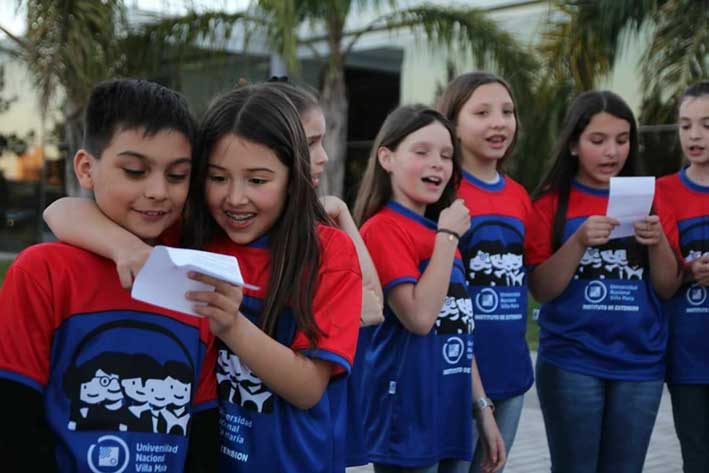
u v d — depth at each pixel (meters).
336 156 9.27
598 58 8.34
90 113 1.69
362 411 2.72
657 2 7.84
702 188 3.50
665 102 7.89
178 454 1.70
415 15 9.27
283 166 1.77
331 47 9.21
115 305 1.67
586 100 3.31
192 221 1.85
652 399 3.24
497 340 3.01
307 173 1.80
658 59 7.85
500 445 2.81
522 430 5.48
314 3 8.66
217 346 1.84
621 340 3.22
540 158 9.06
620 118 3.25
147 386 1.67
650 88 7.98
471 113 3.08
